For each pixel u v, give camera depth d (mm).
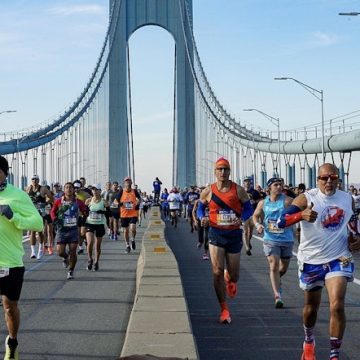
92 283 14641
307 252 7188
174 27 107875
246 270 17188
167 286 10438
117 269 17531
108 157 101625
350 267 7078
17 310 7301
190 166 103375
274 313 10727
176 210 39781
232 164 91500
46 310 11055
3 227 7113
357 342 8555
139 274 13406
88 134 101062
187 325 7453
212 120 96250
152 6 107938
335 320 6918
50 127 74188
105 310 11039
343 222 7133
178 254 22047
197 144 103812
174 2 108250
